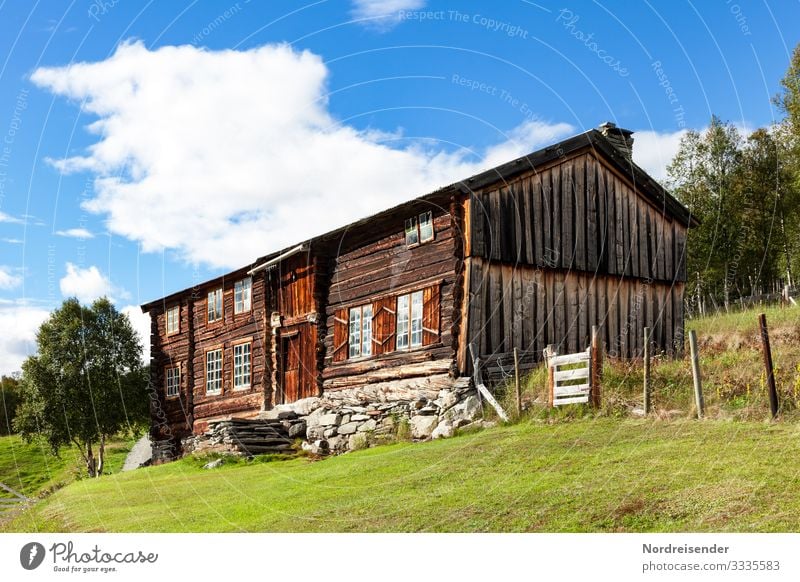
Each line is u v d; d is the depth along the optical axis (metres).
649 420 14.05
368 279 22.38
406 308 20.72
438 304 19.50
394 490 12.08
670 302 22.69
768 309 26.27
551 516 9.59
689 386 15.56
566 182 20.88
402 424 19.34
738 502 9.15
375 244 22.28
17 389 36.41
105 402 35.31
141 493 16.41
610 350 20.95
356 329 22.67
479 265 18.94
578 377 15.70
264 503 12.89
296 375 25.22
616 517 9.25
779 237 39.16
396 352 20.77
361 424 21.25
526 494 10.57
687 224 23.42
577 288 20.64
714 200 38.75
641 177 22.28
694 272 38.47
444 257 19.61
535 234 20.03
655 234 22.67
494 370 18.56
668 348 22.25
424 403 19.33
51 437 34.59
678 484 10.04
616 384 16.14
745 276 38.97
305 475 15.40
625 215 22.02
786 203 38.91
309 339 24.56
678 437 12.53
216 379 30.03
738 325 22.89
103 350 35.81
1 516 17.58
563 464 11.89
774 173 39.25
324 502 12.11
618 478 10.69
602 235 21.38
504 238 19.44
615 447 12.45
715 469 10.47
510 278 19.44
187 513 13.10
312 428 22.75
